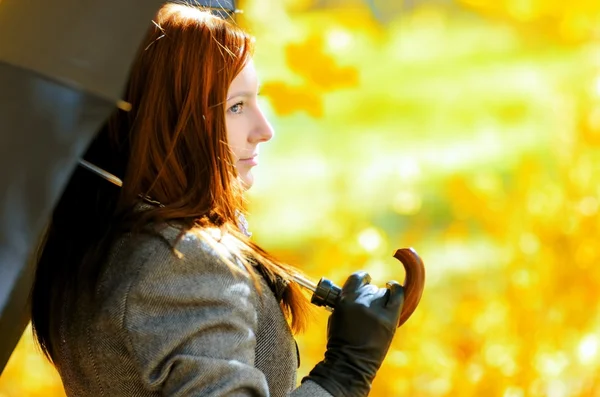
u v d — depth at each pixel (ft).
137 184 9.45
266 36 22.54
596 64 32.96
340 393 9.09
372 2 34.63
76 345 9.32
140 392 8.93
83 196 9.85
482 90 35.12
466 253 30.91
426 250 31.91
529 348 24.57
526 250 25.40
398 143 34.86
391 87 35.83
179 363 8.59
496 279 29.50
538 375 24.27
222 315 8.81
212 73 9.47
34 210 7.74
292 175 34.45
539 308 24.97
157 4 8.09
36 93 7.90
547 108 31.30
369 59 35.47
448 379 23.80
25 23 8.23
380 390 23.30
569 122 26.45
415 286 9.70
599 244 25.22
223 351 8.73
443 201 33.09
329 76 20.30
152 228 9.08
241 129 10.04
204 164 9.49
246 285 9.17
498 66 35.12
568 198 25.53
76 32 8.01
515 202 26.05
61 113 7.84
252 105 10.12
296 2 25.89
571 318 24.90
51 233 9.95
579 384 24.27
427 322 25.09
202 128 9.46
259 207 33.55
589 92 26.99
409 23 36.65
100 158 9.86
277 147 34.83
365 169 34.30
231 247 9.32
